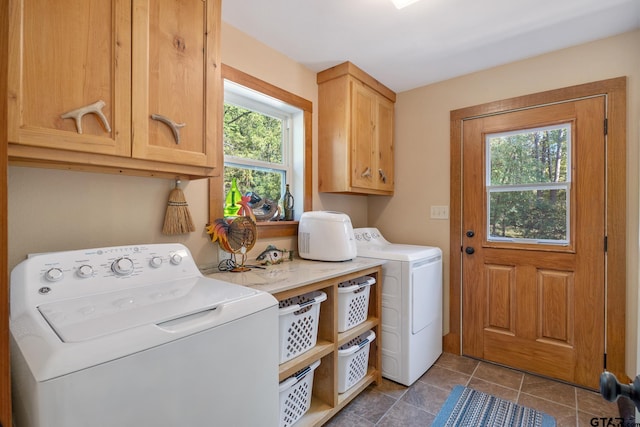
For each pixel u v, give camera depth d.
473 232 2.45
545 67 2.15
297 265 1.90
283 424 1.44
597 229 1.97
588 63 2.00
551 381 2.09
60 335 0.73
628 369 1.87
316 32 1.90
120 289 1.12
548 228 2.16
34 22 0.92
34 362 0.65
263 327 1.06
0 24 0.58
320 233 2.05
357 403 1.84
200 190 1.71
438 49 2.09
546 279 2.15
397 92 2.83
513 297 2.28
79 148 1.00
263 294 1.11
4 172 0.58
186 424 0.84
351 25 1.83
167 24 1.23
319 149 2.43
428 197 2.67
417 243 2.73
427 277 2.23
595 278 1.98
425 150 2.69
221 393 0.92
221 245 1.66
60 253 1.06
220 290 1.14
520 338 2.25
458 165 2.51
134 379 0.74
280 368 1.40
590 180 1.99
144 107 1.16
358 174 2.38
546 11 1.69
